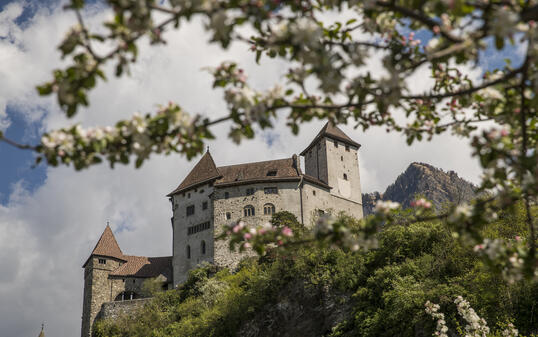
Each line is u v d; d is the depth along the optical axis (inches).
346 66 221.8
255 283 2135.8
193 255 2878.9
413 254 1600.6
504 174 237.8
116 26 204.2
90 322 2913.4
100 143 226.8
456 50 216.5
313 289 1860.2
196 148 250.7
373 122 310.7
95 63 207.6
